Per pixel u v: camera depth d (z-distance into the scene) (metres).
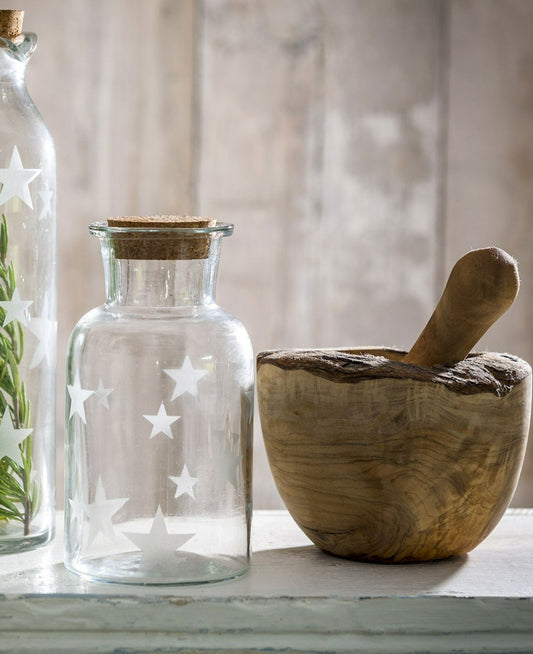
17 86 0.93
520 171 1.39
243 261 1.39
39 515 0.93
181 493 0.86
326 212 1.39
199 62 1.37
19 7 1.35
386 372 0.87
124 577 0.86
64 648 0.85
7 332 0.92
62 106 1.37
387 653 0.85
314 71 1.37
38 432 0.93
